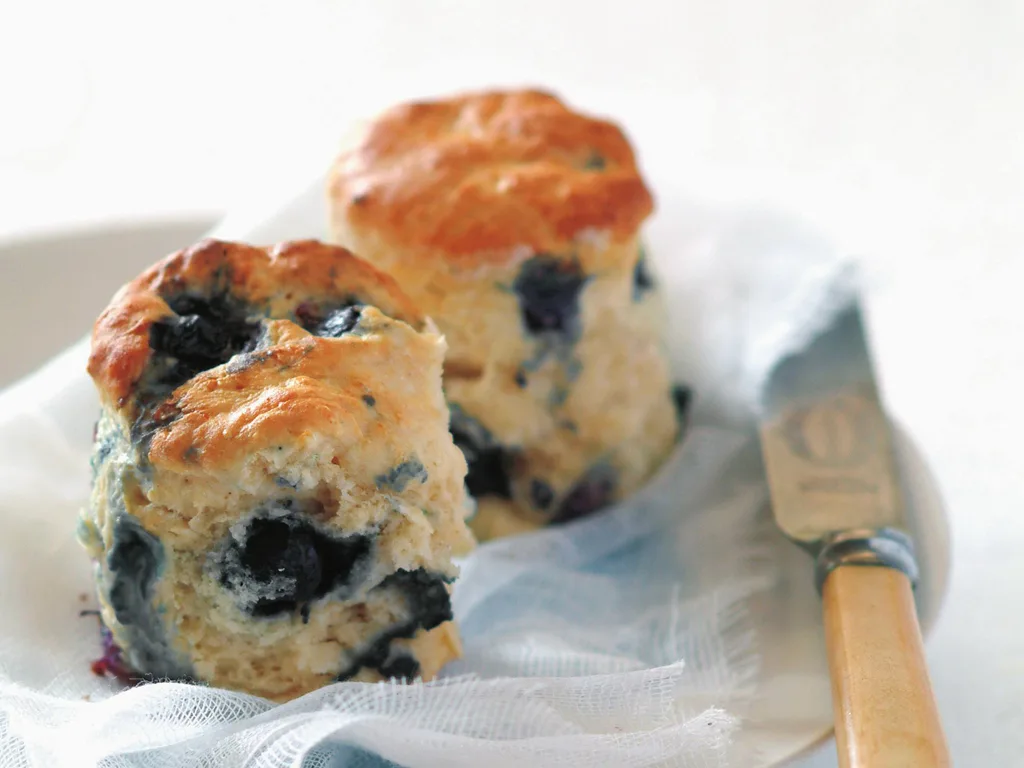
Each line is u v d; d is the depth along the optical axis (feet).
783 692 1.11
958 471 1.47
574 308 1.28
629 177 1.31
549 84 2.17
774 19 2.31
